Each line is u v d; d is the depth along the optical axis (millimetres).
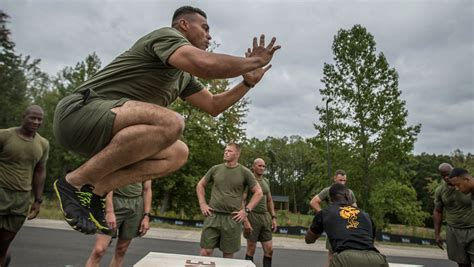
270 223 6027
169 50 1639
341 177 5969
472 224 4973
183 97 2359
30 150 3998
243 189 4895
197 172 19828
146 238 10023
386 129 18422
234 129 20875
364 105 18594
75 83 30078
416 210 18656
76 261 6055
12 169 3895
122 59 1811
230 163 4906
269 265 6039
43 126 27891
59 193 1604
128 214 4160
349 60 19188
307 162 68000
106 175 1686
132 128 1581
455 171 4754
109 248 7887
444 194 5309
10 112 29297
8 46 30031
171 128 1572
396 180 18953
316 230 3783
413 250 13531
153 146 1597
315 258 8953
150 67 1780
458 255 5133
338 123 19078
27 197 4031
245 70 1633
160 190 20125
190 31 1980
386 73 18938
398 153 18141
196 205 20484
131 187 4195
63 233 9508
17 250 6695
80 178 1645
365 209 18562
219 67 1572
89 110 1645
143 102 1667
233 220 4684
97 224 1678
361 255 3227
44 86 35625
